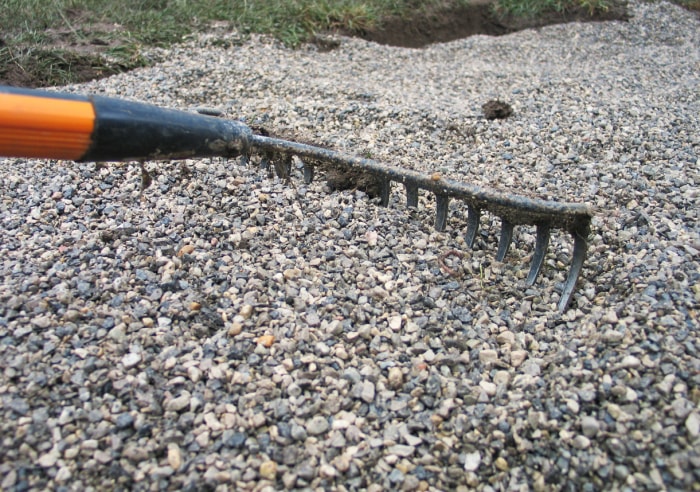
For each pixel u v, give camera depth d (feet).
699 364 1.28
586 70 3.28
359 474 1.17
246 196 1.89
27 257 1.59
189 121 1.32
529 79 3.05
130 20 3.38
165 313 1.45
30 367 1.28
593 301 1.55
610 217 1.82
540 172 2.11
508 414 1.26
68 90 2.73
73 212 1.82
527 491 1.16
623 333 1.38
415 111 2.51
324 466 1.17
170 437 1.19
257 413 1.25
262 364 1.35
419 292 1.57
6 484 1.10
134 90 2.71
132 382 1.27
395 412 1.28
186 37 3.31
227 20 3.53
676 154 2.20
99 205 1.85
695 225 1.77
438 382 1.33
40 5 3.34
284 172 1.79
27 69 2.83
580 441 1.19
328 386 1.32
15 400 1.21
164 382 1.29
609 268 1.63
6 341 1.32
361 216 1.84
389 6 3.98
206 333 1.42
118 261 1.59
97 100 1.21
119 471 1.13
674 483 1.12
